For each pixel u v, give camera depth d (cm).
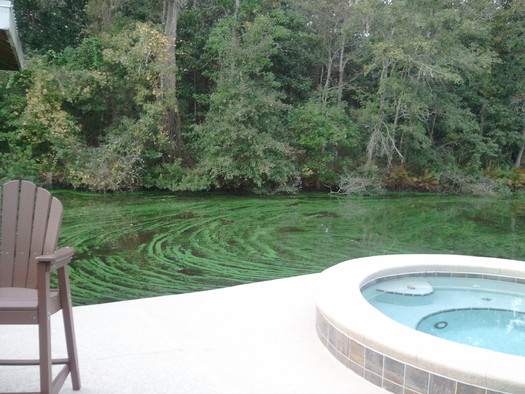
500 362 193
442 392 197
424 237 877
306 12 1739
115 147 1304
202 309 330
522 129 2072
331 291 288
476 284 367
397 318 304
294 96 1802
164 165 1393
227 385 218
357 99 1769
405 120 1695
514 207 1400
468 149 1942
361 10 1524
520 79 1961
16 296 187
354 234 877
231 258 649
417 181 1739
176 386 215
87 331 283
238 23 1509
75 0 1664
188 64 1648
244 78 1452
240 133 1344
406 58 1502
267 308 335
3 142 1373
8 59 262
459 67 1686
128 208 1081
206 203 1216
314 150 1572
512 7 1925
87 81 1373
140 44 1338
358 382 225
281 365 242
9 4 188
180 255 657
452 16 1535
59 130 1266
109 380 219
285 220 1005
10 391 201
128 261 613
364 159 1705
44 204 207
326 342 266
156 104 1370
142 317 311
